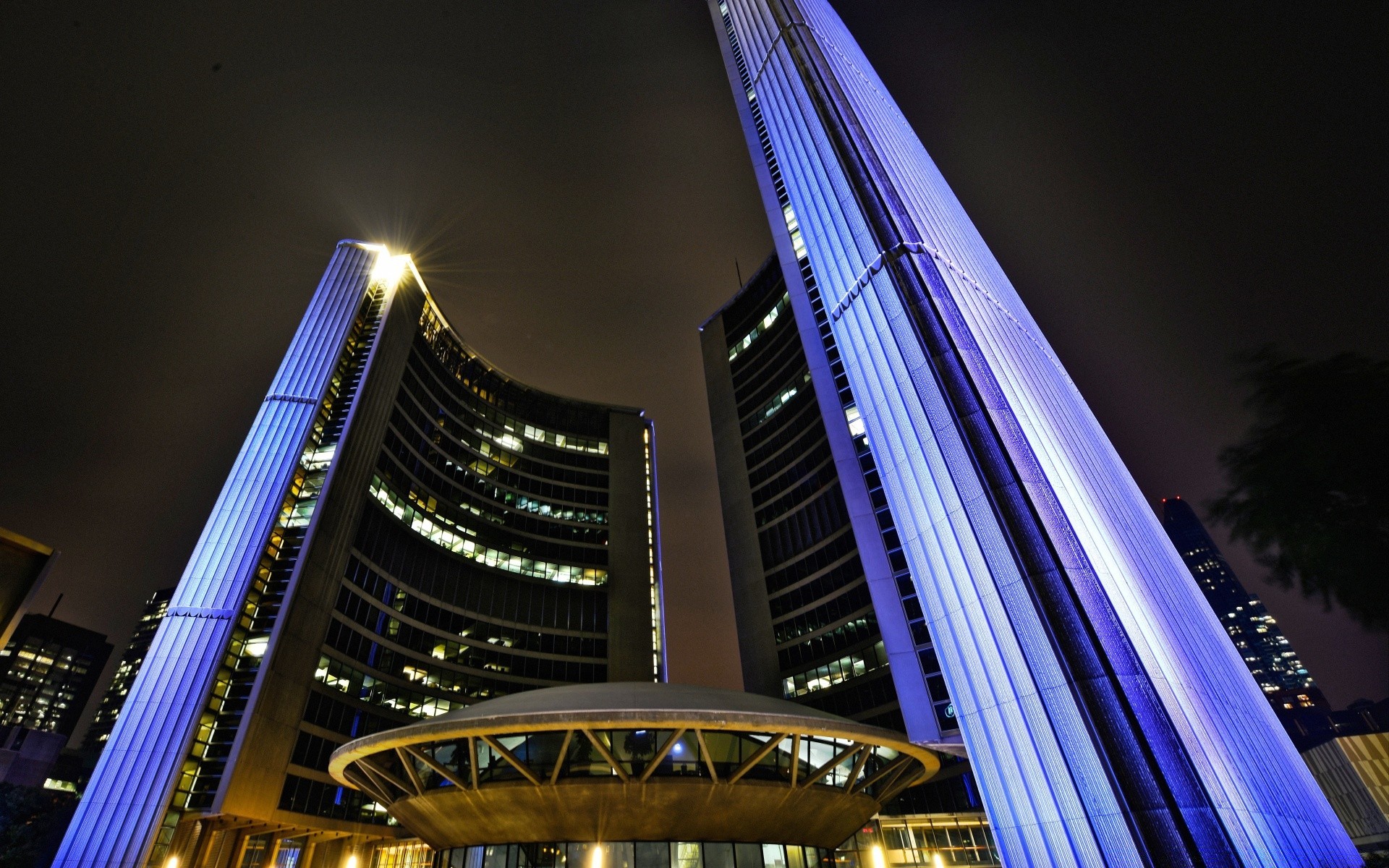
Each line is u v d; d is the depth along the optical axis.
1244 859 21.09
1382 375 13.88
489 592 82.12
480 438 93.19
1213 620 38.56
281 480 58.09
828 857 34.38
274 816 48.25
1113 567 29.41
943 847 54.38
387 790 33.19
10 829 66.25
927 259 39.00
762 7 69.06
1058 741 23.73
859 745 29.98
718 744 28.95
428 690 68.44
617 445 109.75
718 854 29.55
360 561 64.44
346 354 69.94
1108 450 44.03
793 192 52.78
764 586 77.12
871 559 36.47
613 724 26.52
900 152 52.81
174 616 49.66
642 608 93.38
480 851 30.50
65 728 172.50
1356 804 66.56
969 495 30.00
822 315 46.06
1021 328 46.03
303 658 54.00
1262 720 31.97
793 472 80.06
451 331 92.38
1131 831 21.12
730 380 95.75
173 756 44.09
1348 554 13.52
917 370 34.59
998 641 26.84
